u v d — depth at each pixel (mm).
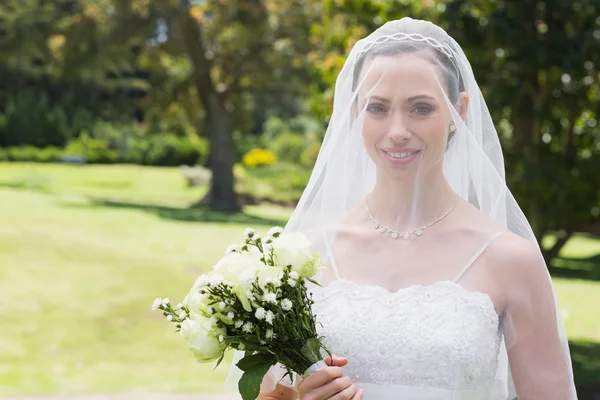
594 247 19797
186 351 9102
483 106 2721
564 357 2377
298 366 2322
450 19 7941
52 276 12195
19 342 9125
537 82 8070
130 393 7449
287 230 2744
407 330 2346
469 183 2637
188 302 2316
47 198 21281
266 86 25688
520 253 2381
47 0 24375
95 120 41312
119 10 23328
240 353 2719
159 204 24031
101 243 15000
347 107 2662
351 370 2393
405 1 8680
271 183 28375
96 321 10102
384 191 2572
